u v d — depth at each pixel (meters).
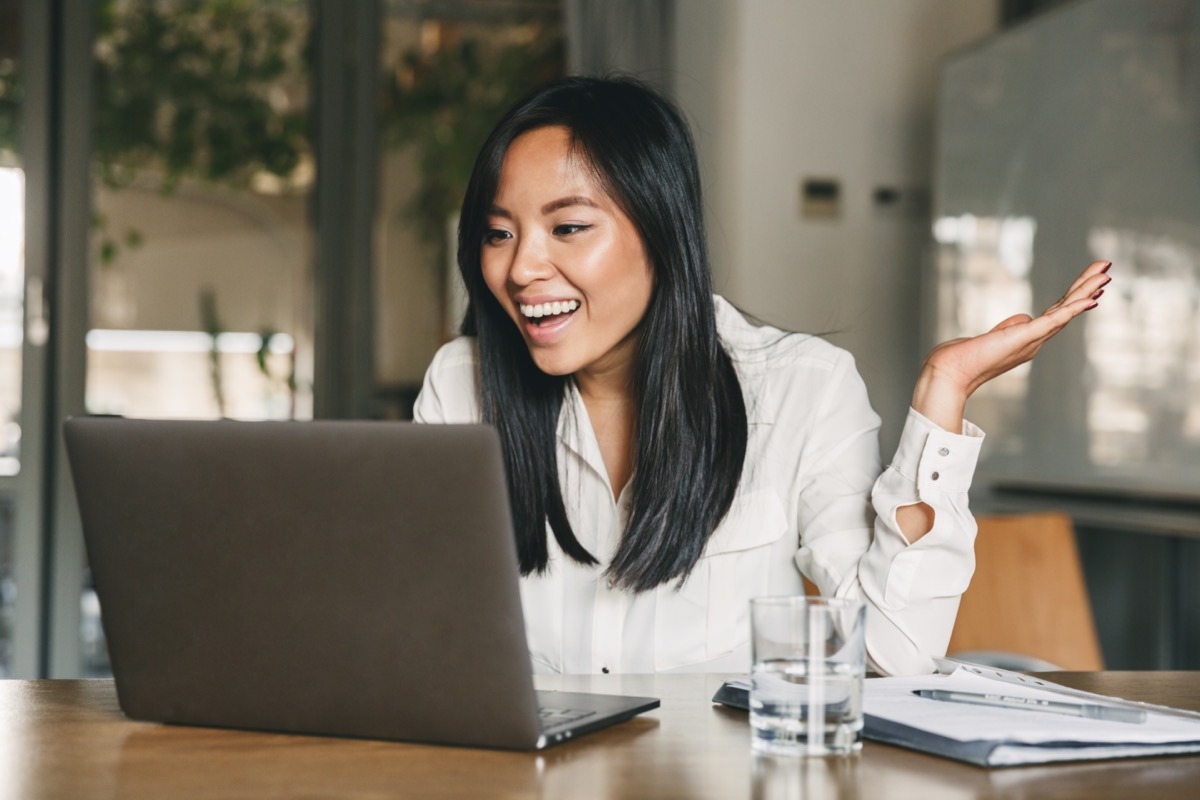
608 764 0.85
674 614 1.40
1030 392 3.15
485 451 0.84
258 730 0.96
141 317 3.73
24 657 3.57
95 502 0.96
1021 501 3.12
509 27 4.00
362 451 0.87
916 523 1.18
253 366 3.82
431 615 0.88
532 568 1.39
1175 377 2.62
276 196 3.84
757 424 1.44
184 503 0.93
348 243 3.88
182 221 3.77
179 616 0.95
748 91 3.84
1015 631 2.11
